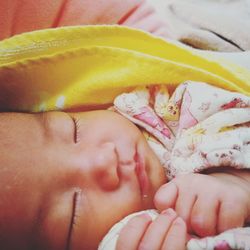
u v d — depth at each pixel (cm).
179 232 14
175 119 19
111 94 20
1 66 19
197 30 25
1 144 17
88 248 17
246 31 25
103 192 17
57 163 17
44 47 20
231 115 18
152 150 19
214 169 17
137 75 19
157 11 27
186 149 18
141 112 19
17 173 17
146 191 17
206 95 18
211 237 14
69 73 20
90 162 17
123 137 18
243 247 13
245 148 17
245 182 16
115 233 15
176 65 19
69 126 18
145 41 20
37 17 24
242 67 21
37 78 20
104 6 25
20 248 17
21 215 16
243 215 15
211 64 20
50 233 16
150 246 14
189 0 28
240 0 27
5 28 23
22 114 19
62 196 17
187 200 16
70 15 24
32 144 17
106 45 20
